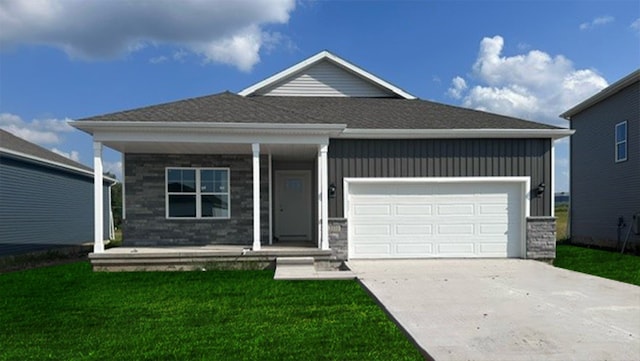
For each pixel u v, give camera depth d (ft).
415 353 14.34
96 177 31.78
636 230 45.80
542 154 36.45
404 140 35.88
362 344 15.20
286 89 46.98
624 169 48.80
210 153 39.37
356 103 44.70
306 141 33.22
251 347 14.88
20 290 25.08
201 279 27.99
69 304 21.43
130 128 31.27
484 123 37.58
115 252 32.04
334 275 28.04
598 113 54.29
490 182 36.24
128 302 21.75
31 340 15.87
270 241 39.45
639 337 15.43
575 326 16.80
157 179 38.93
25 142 56.29
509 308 19.63
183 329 17.08
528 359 13.34
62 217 53.67
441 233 36.19
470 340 15.12
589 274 30.71
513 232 36.47
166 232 38.96
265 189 39.58
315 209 40.04
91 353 14.40
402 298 21.56
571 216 61.16
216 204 39.65
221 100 37.96
